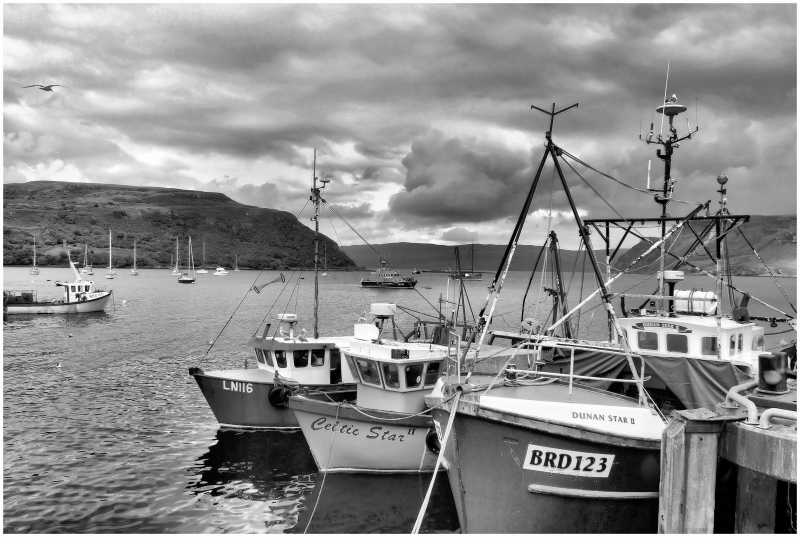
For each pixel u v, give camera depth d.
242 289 155.38
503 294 134.88
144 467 21.30
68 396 32.03
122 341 53.25
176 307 93.75
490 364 20.64
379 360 20.83
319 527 16.67
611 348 18.61
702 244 21.39
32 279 171.75
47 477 20.28
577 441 13.32
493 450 13.78
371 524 16.81
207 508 17.95
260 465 21.53
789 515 13.00
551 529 13.65
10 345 50.50
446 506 17.97
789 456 11.13
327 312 87.44
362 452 19.94
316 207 30.12
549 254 24.86
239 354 46.44
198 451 22.98
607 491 13.61
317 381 26.12
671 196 21.53
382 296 130.12
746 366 16.50
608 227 23.06
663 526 11.87
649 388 18.80
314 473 20.77
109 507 17.95
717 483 13.18
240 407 25.23
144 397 31.83
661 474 12.09
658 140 21.47
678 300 20.61
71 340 53.69
